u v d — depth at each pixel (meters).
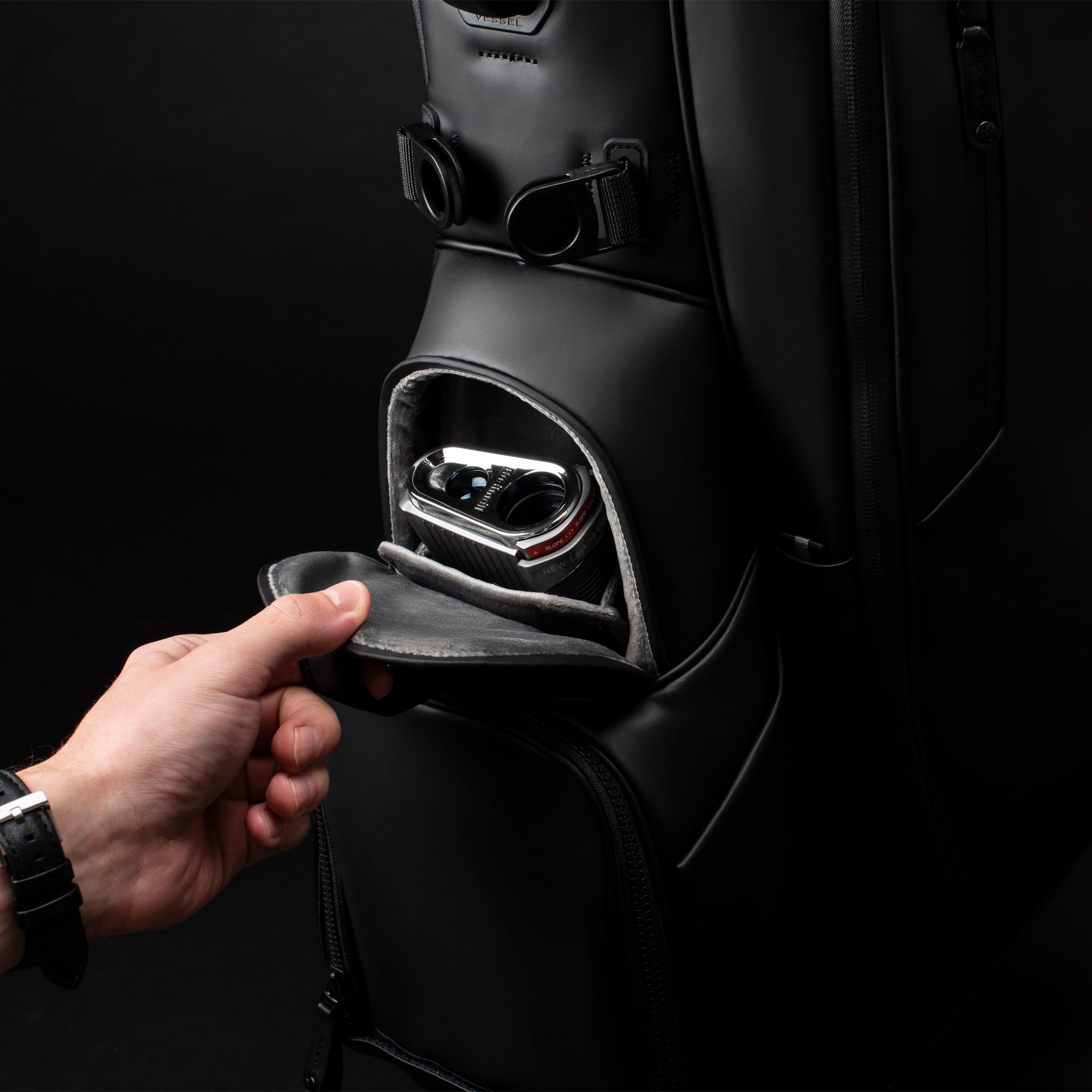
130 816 0.65
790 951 0.73
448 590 0.69
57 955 0.62
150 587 1.53
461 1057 0.75
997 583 0.71
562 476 0.64
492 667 0.54
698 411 0.63
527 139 0.61
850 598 0.67
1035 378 0.68
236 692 0.64
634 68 0.58
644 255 0.61
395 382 0.68
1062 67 0.63
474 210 0.65
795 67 0.56
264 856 0.75
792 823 0.72
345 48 2.61
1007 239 0.64
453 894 0.69
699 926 0.67
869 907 0.78
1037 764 0.78
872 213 0.58
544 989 0.68
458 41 0.62
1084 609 0.76
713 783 0.66
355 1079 0.98
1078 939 0.88
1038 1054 0.81
